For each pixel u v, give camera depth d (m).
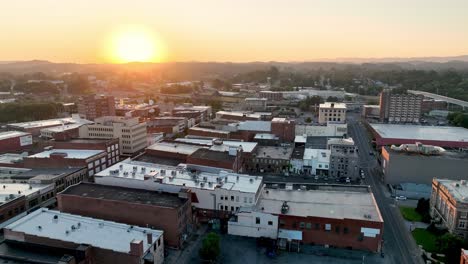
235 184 107.31
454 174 135.75
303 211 95.94
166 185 104.56
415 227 105.00
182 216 92.00
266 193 109.62
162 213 89.00
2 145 170.12
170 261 83.81
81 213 95.94
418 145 145.00
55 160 138.38
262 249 90.06
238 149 138.88
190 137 193.75
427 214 109.94
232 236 96.62
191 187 104.50
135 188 104.56
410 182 139.62
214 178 112.88
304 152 166.00
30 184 116.88
